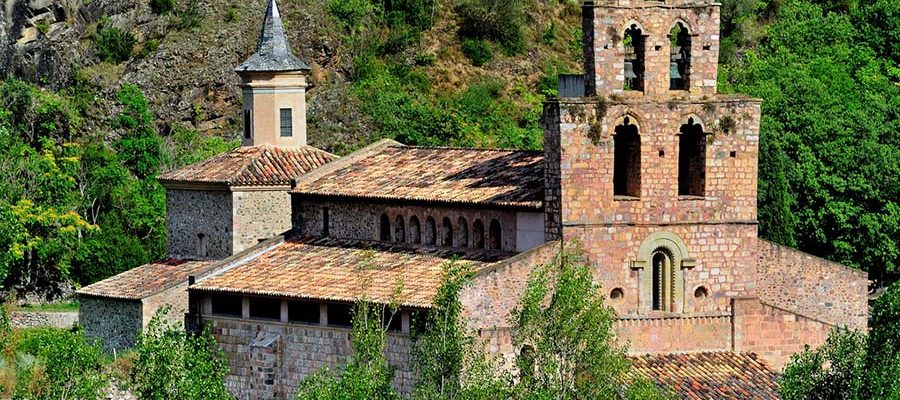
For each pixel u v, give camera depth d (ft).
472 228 427.33
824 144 556.51
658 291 418.31
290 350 432.66
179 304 479.41
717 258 419.95
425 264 425.69
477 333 392.68
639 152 414.21
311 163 500.33
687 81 419.95
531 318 370.73
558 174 408.26
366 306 387.96
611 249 411.95
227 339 444.55
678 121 415.85
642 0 416.05
